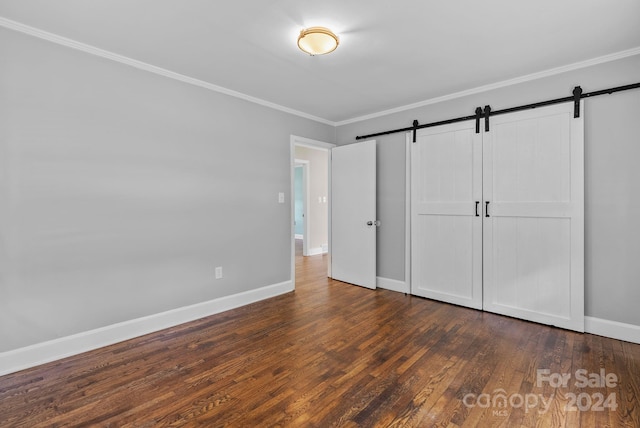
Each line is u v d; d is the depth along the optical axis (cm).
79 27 219
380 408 177
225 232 339
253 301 365
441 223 362
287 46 246
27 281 222
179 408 177
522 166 305
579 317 276
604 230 269
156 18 209
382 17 208
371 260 417
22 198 220
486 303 330
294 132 413
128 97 268
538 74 295
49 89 230
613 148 263
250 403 182
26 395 190
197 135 315
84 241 247
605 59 263
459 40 238
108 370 218
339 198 458
